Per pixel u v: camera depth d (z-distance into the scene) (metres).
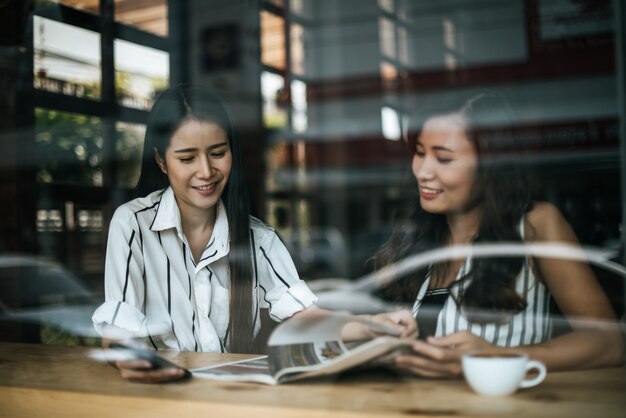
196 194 1.34
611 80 1.30
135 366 0.97
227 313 1.33
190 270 1.33
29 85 2.20
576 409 0.78
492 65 3.30
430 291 1.32
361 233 4.29
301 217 5.10
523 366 0.82
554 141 2.26
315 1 5.56
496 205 1.31
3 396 0.99
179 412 0.87
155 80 2.41
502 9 3.25
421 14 4.35
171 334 1.30
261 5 4.95
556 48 2.92
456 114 1.38
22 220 2.06
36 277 1.92
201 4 4.05
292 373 0.89
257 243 1.41
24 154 2.10
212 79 4.16
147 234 1.34
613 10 1.24
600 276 1.20
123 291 1.30
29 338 1.72
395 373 0.88
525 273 1.25
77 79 2.19
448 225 1.38
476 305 1.22
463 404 0.80
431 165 1.38
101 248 1.93
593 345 0.94
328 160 5.45
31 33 2.20
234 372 0.99
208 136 1.34
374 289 1.42
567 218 1.34
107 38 2.27
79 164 2.08
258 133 4.99
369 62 5.34
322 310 1.40
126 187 2.03
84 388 0.95
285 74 5.48
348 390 0.85
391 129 4.96
